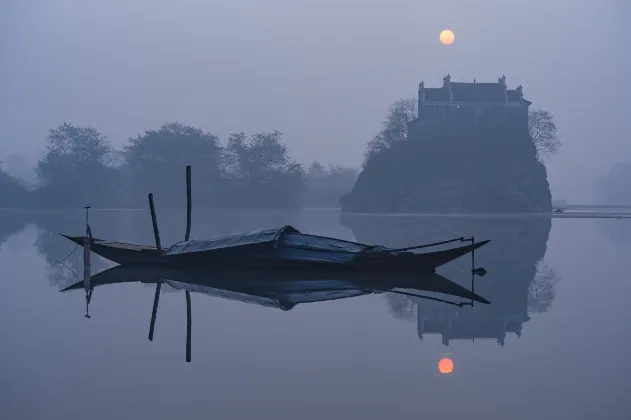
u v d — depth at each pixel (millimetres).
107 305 16609
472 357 10805
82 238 27797
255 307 16250
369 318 14633
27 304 16781
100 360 10680
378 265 24031
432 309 15883
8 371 9898
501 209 120250
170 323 13992
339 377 9633
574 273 23672
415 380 9438
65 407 8242
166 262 26109
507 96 139625
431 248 35656
